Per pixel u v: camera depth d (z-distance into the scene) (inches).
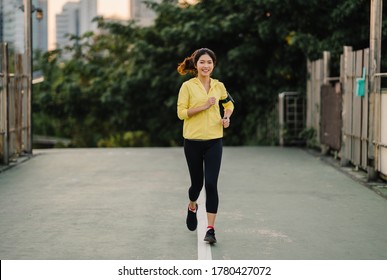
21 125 636.7
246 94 910.4
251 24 873.5
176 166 556.1
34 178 482.9
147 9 1053.2
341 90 543.8
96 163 584.7
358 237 286.8
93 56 1263.5
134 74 1012.5
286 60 851.4
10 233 296.7
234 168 535.8
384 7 700.0
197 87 274.5
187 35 898.1
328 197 391.2
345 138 530.9
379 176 453.7
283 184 444.5
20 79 629.6
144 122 1090.1
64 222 320.8
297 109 776.3
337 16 740.7
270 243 275.0
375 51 438.6
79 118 1167.6
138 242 277.7
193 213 290.5
